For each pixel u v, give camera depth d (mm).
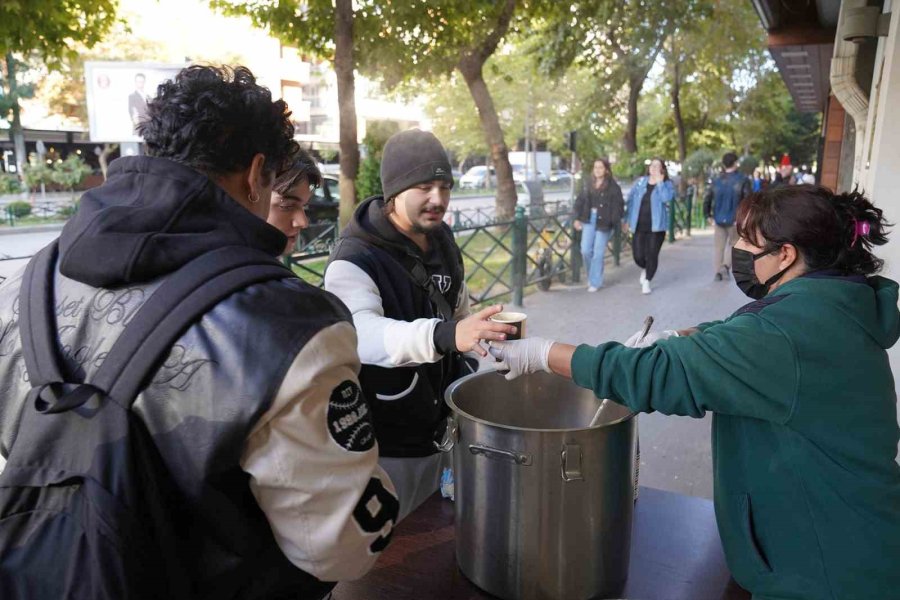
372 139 13391
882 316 1219
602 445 1239
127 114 6629
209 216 922
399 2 8094
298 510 870
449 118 31906
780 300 1207
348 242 1807
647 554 1472
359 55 8555
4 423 924
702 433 3984
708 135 26141
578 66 13984
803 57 8609
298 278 963
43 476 834
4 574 818
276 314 868
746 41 16688
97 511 799
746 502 1241
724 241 8578
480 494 1299
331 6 8016
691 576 1399
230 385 823
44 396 850
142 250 859
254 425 828
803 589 1186
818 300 1179
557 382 1624
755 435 1225
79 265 877
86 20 7277
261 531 906
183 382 832
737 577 1288
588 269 8102
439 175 1759
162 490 841
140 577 811
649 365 1207
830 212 1239
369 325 1617
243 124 968
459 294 2035
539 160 36406
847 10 3658
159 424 833
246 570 896
